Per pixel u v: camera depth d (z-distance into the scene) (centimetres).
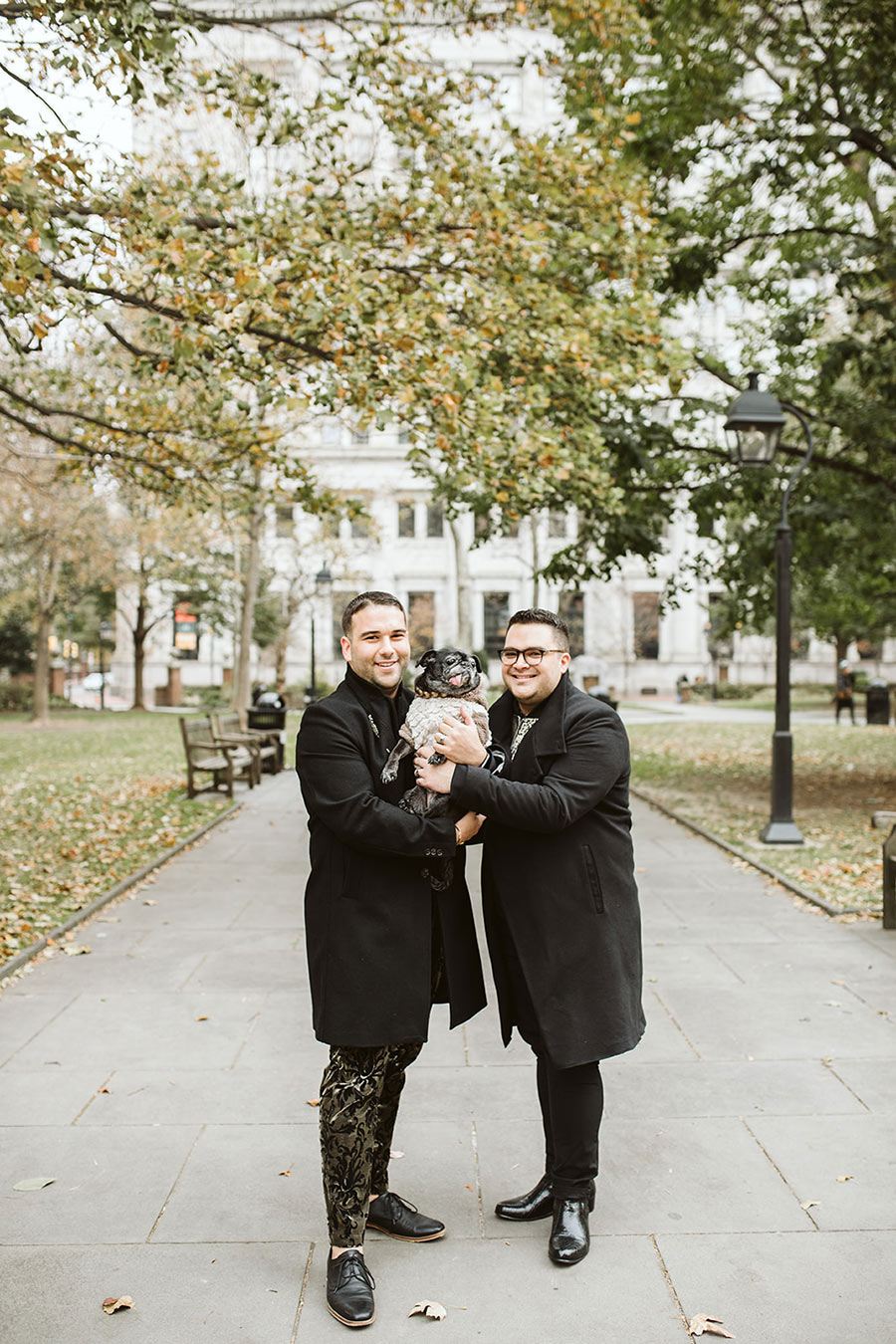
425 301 888
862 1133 405
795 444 1493
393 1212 335
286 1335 284
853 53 1116
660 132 1216
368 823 293
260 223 833
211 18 791
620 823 328
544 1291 303
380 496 4816
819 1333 283
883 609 2922
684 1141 399
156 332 815
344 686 318
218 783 1479
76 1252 325
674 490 1413
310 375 919
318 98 905
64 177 730
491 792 297
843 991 583
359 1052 307
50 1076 465
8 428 1316
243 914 773
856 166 1259
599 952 315
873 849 1005
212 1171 377
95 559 3008
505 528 1323
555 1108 323
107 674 5978
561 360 974
